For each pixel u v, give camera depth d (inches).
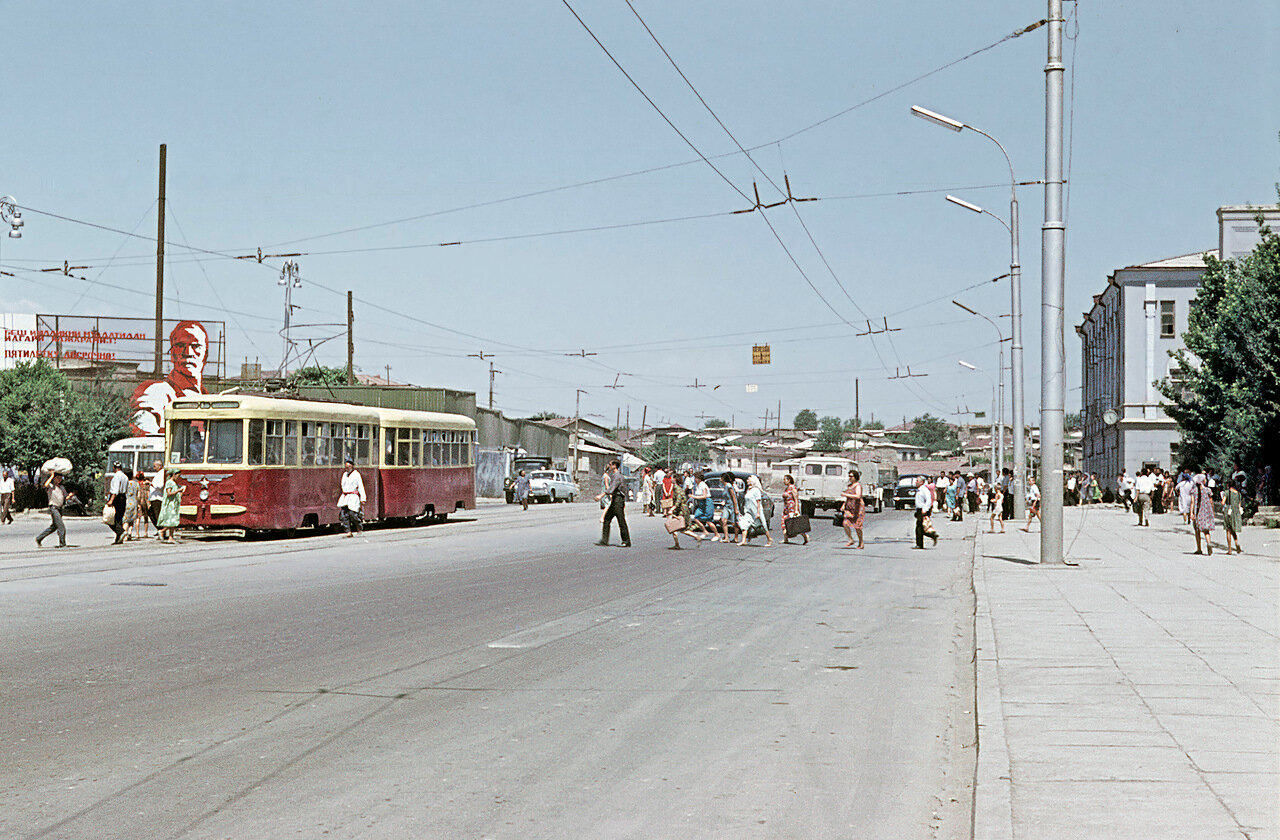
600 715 335.0
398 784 258.5
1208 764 268.5
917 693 378.0
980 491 2263.8
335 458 1208.8
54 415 1739.7
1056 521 876.0
